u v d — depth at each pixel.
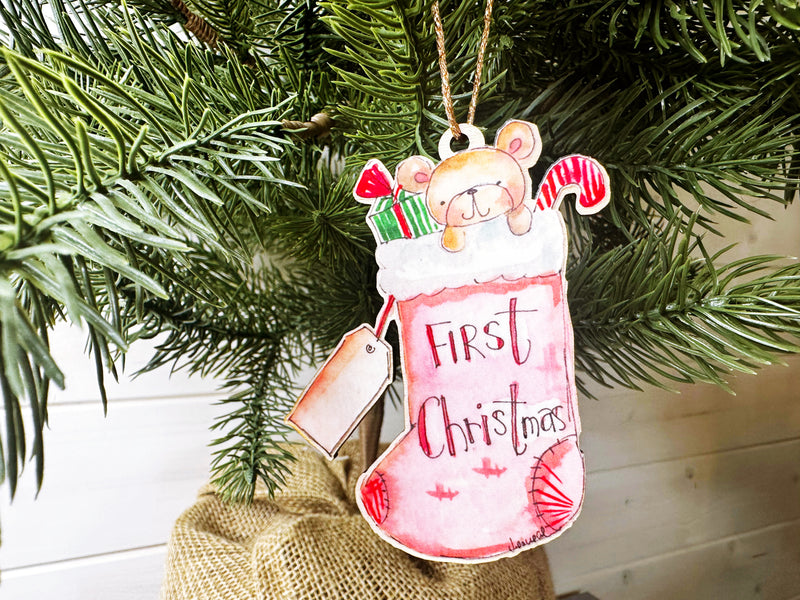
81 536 0.72
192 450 0.76
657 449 0.95
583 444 0.90
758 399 1.03
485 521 0.36
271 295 0.58
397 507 0.36
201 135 0.36
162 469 0.74
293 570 0.46
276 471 0.61
